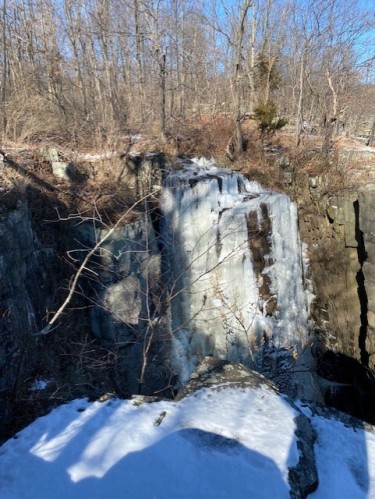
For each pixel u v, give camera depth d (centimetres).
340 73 1413
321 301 1206
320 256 1193
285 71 2036
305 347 1155
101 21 1459
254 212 1057
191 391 497
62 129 1212
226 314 932
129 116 1414
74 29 1495
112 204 943
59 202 880
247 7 1139
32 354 649
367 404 1009
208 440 404
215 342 1034
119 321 859
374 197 864
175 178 1059
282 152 1305
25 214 717
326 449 448
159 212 1055
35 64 1598
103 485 338
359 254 1052
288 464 387
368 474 423
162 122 1236
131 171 1052
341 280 1119
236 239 1020
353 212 1060
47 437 390
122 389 845
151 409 444
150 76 1572
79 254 854
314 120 1794
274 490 360
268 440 412
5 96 1278
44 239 812
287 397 502
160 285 952
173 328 1021
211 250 1041
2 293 591
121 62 1684
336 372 1154
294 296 1173
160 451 378
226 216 1028
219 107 1750
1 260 604
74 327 812
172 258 1041
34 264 735
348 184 1108
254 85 1642
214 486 357
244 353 1033
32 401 573
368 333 955
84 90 1425
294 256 1174
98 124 1252
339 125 1731
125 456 366
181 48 1572
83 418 420
